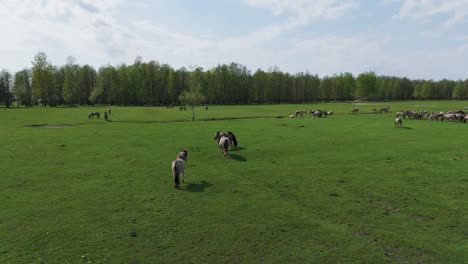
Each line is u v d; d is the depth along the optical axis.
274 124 49.91
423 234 11.70
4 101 115.25
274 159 23.98
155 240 11.28
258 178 19.05
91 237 11.48
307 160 23.56
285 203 14.91
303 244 11.04
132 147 28.62
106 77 127.00
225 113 77.56
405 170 20.42
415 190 16.53
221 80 147.38
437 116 57.22
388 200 15.17
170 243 11.09
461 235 11.59
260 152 26.55
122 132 38.84
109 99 130.00
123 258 10.13
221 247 10.84
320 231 12.02
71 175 19.44
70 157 24.31
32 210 13.94
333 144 30.14
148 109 91.94
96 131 39.69
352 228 12.27
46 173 19.81
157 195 15.99
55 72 129.62
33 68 111.81
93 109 89.81
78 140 32.25
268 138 34.19
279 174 19.86
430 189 16.64
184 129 42.56
